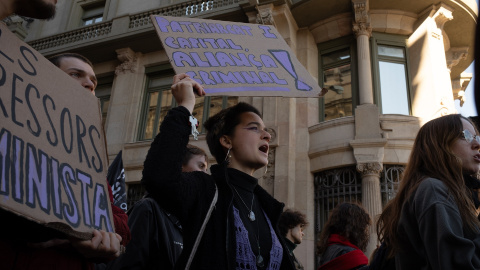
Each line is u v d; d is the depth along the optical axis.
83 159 1.55
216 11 12.98
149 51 14.38
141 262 2.50
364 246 3.35
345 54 12.33
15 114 1.30
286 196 10.30
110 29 14.91
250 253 1.87
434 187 1.80
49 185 1.33
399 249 1.89
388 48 12.30
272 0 11.90
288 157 10.70
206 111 12.67
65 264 1.58
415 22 12.37
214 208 1.92
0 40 1.34
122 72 14.23
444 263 1.56
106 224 1.54
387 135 10.48
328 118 11.73
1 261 1.37
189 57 2.31
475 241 1.67
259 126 2.26
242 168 2.20
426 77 11.52
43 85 1.46
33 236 1.41
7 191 1.16
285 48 2.65
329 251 3.28
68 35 15.76
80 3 17.22
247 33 2.65
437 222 1.66
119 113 13.56
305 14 12.36
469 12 12.00
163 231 2.69
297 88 2.41
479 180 2.01
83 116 1.62
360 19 11.72
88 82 2.37
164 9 14.30
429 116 11.07
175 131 1.80
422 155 2.03
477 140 2.00
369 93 11.07
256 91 2.30
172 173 1.72
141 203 2.73
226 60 2.39
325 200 10.58
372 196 9.66
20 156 1.25
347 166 10.48
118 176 4.21
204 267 1.75
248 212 2.03
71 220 1.36
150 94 14.04
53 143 1.42
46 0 1.55
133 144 12.86
